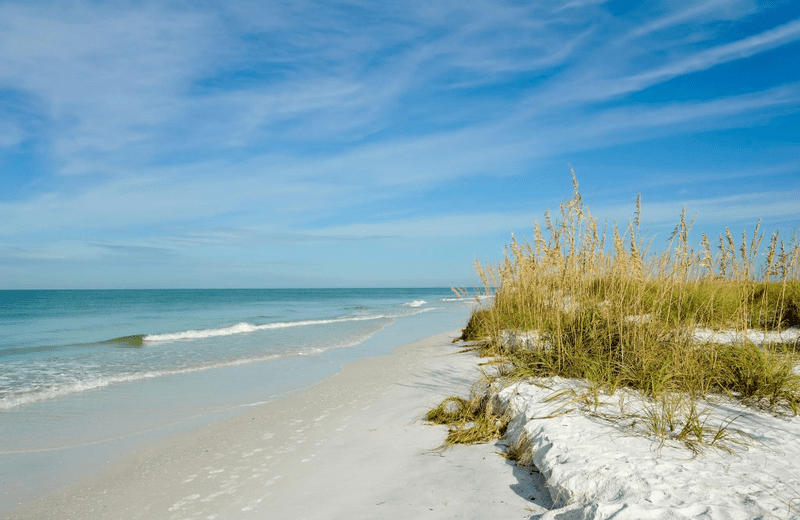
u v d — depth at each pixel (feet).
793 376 16.57
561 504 11.39
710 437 13.46
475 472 14.25
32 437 22.15
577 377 20.35
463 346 43.24
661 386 16.99
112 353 50.34
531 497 12.26
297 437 20.31
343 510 12.75
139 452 20.01
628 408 16.14
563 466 12.17
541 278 28.89
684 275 20.89
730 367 18.31
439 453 16.35
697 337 20.93
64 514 14.48
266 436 20.97
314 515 12.66
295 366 40.73
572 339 22.80
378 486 14.14
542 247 28.66
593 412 15.84
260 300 235.40
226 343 58.49
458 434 17.43
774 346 19.24
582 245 23.94
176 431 22.88
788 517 8.88
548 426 14.88
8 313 125.80
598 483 11.09
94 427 23.66
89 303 189.16
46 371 39.40
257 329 77.66
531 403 17.48
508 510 11.69
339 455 17.37
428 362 36.40
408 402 24.27
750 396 16.90
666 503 9.70
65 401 28.86
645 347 19.56
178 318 108.58
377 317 105.19
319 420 22.81
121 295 320.50
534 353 22.91
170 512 13.91
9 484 16.98
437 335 62.85
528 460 14.25
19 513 14.73
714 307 23.21
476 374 27.91
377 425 20.83
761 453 12.28
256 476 16.14
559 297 25.34
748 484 10.45
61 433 22.71
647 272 21.58
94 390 31.81
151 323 94.43
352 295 366.22
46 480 17.28
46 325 89.97
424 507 12.36
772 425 14.37
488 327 35.01
